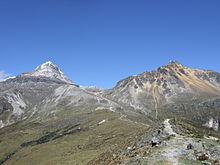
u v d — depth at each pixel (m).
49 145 139.75
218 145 38.41
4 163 138.38
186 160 31.86
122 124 154.62
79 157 91.69
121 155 47.53
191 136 46.00
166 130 49.31
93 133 145.25
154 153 36.41
